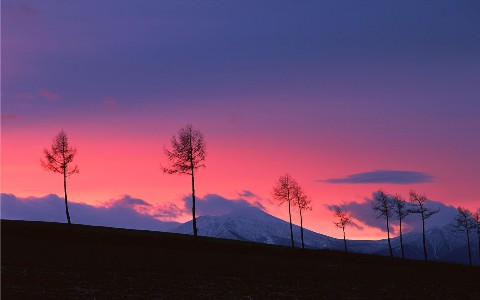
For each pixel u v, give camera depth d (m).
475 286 58.50
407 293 50.88
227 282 49.41
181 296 41.34
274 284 50.28
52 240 66.81
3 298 35.56
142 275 49.47
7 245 59.34
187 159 71.81
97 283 43.88
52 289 39.72
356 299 45.59
